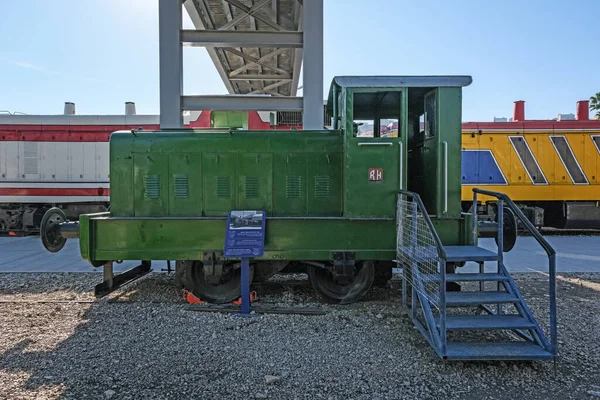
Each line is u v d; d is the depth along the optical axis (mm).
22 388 2967
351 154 4801
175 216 5215
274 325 4289
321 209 5207
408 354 3572
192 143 5258
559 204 12164
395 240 4863
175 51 7613
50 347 3705
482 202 11828
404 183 4762
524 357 3223
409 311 4328
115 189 5254
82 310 4785
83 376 3152
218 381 3086
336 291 5199
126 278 5824
